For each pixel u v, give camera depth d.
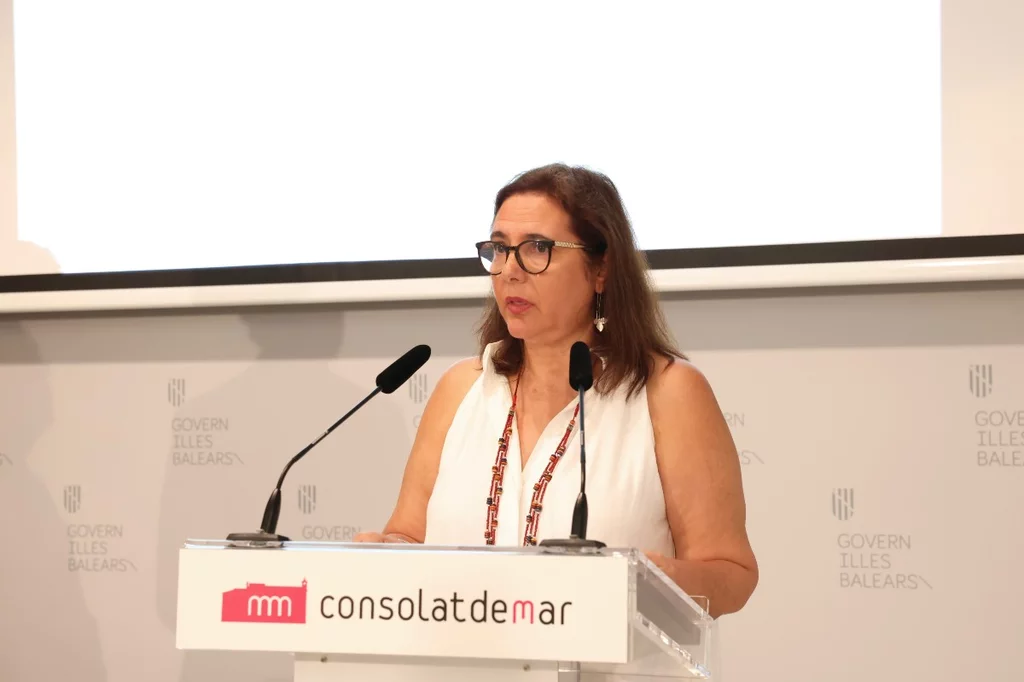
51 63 3.37
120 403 3.36
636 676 1.35
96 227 3.31
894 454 2.82
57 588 3.35
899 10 2.82
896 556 2.80
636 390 1.92
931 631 2.77
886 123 2.82
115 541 3.33
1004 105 2.75
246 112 3.23
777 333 2.92
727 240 2.89
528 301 1.87
